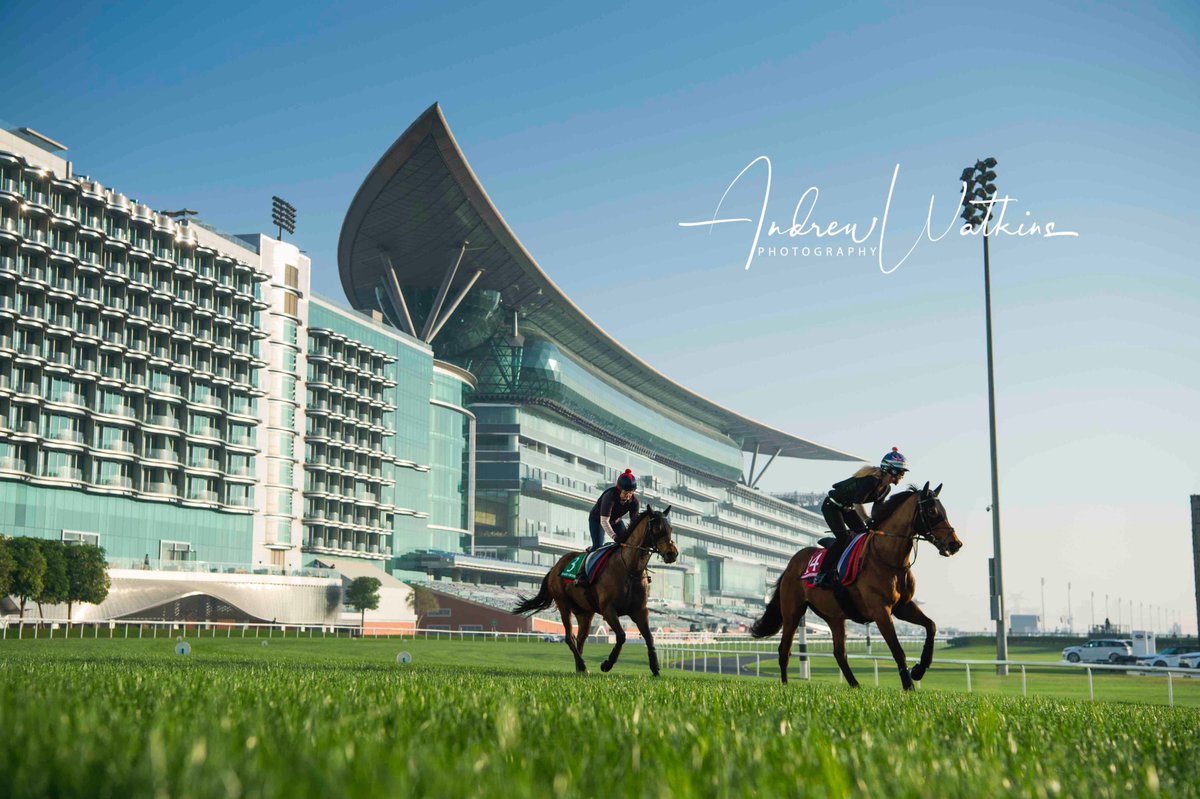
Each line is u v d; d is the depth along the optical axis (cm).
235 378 9175
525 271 14138
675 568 18612
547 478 15775
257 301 9356
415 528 12394
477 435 15000
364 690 646
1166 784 310
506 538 14625
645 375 19038
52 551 6594
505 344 15388
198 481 8744
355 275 14312
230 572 8625
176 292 8575
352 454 10981
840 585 1243
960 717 582
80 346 7788
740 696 742
